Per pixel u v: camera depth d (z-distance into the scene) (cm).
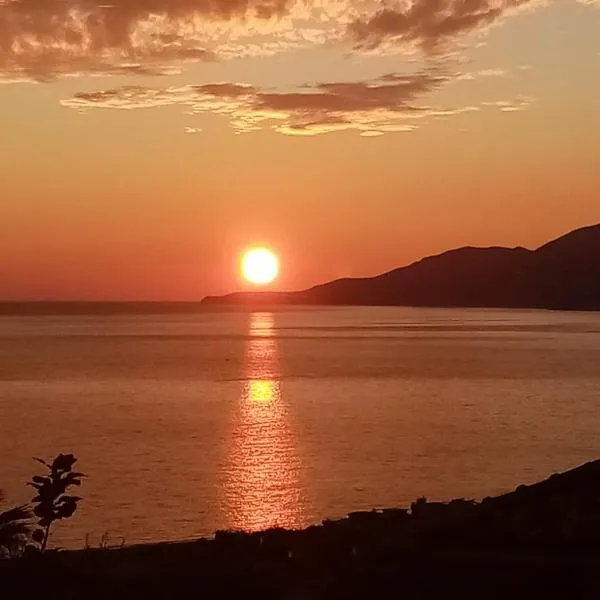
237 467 4206
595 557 1576
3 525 1709
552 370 9988
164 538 2847
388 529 1897
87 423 5756
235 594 1389
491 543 1702
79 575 1499
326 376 9269
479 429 5519
